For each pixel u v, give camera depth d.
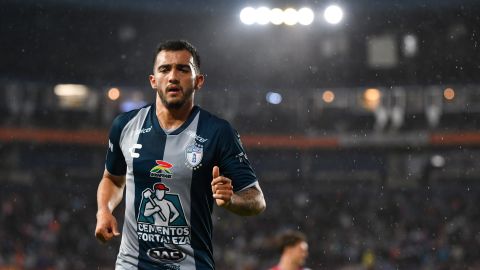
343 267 88.38
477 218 101.56
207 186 13.13
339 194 113.81
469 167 117.38
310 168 123.06
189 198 12.96
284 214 105.75
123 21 118.62
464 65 111.25
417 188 116.31
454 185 116.31
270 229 99.31
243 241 93.50
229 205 12.56
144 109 13.62
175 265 13.02
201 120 13.27
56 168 118.62
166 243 12.96
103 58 120.94
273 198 115.38
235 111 125.62
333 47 115.75
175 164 12.94
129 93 125.06
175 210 12.94
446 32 109.06
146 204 13.02
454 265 87.12
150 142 13.13
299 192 117.94
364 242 93.56
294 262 23.91
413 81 115.44
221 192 11.96
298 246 23.94
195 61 13.28
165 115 13.27
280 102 125.31
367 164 122.25
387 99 123.31
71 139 119.38
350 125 122.81
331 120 123.62
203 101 126.19
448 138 117.94
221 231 96.81
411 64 114.19
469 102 119.44
